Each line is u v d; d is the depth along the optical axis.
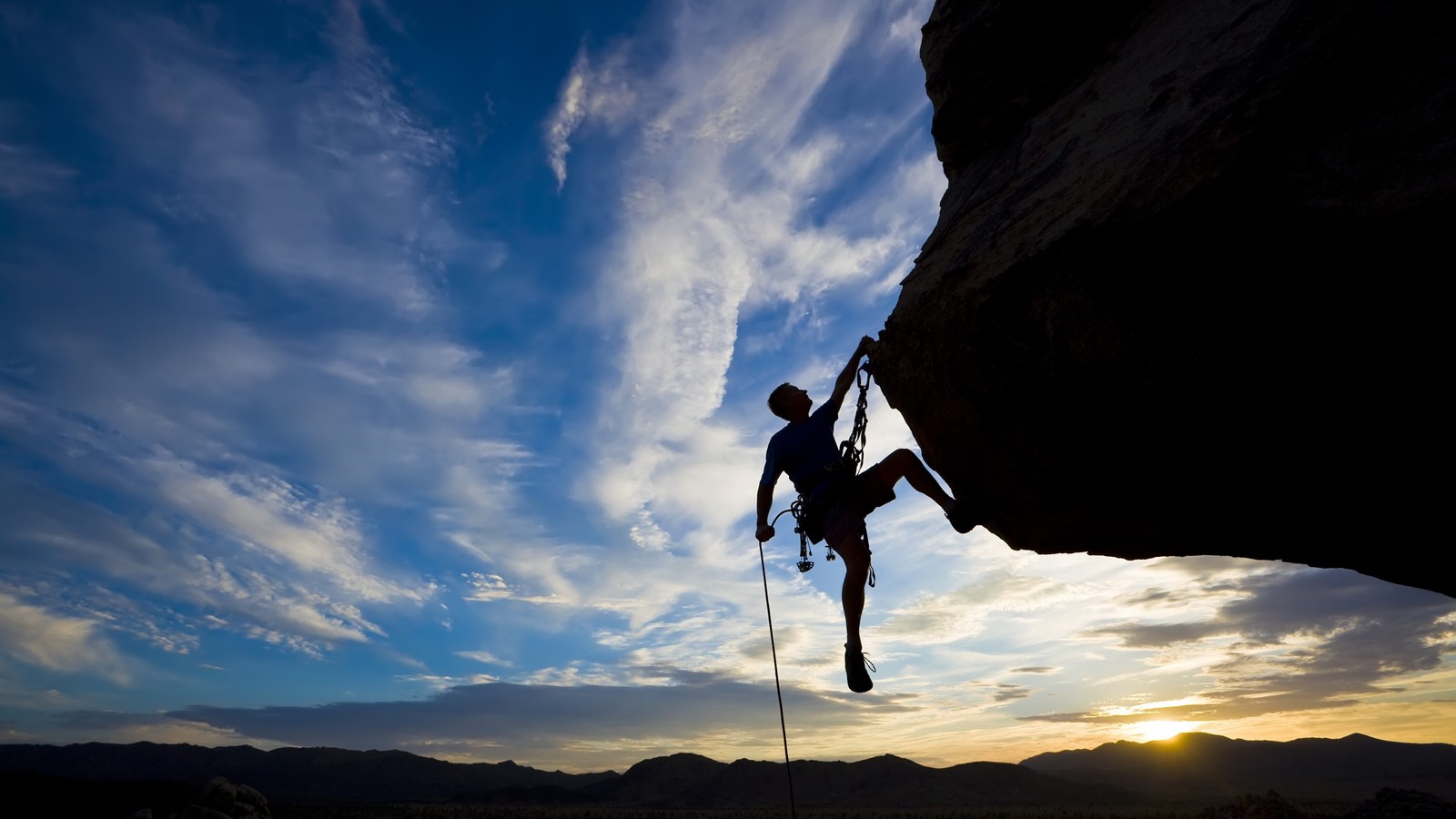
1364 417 3.63
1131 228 3.72
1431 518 4.00
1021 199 4.79
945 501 5.36
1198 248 3.58
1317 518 4.41
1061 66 5.73
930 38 6.46
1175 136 3.86
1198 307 3.68
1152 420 4.17
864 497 5.60
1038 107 5.81
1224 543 5.05
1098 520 5.24
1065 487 4.98
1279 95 3.49
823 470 5.60
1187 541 5.17
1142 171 3.88
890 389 5.50
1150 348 3.90
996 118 6.02
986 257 4.58
